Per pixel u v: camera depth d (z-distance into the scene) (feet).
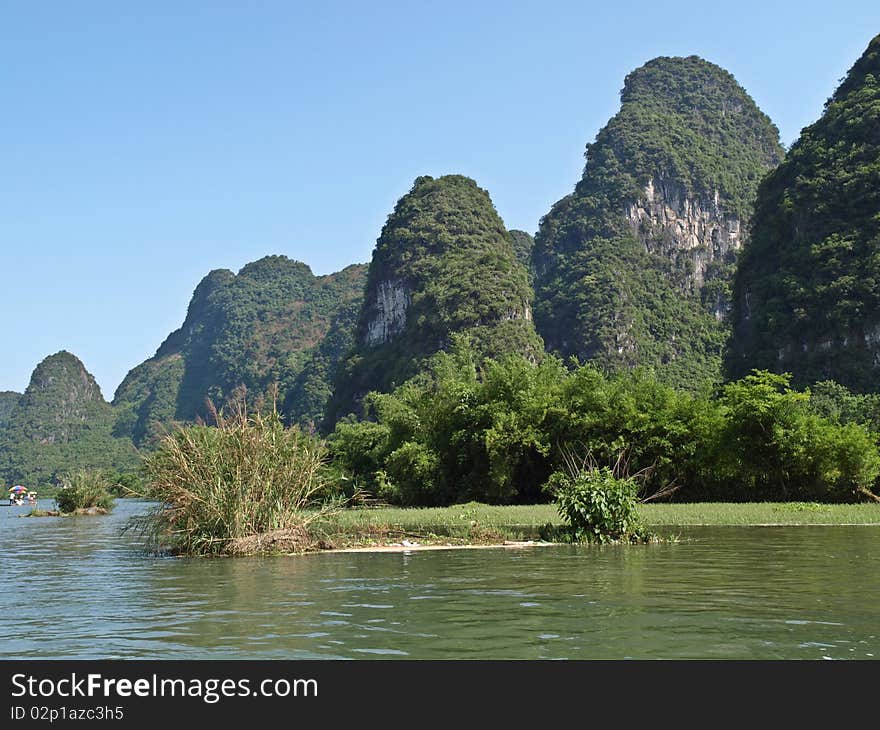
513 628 27.50
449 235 466.70
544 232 599.16
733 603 31.83
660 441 115.65
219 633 27.78
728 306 552.41
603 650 24.40
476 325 383.04
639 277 536.42
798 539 59.88
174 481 57.98
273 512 58.65
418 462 132.16
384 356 432.25
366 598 34.55
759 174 641.81
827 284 308.19
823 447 109.09
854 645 24.76
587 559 48.62
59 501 174.09
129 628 29.25
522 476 127.65
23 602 36.27
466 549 57.26
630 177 582.76
